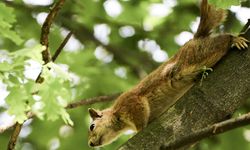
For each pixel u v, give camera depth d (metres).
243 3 13.39
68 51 15.10
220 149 13.98
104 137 11.59
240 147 13.85
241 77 7.78
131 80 16.39
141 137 7.48
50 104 6.34
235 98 7.68
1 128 8.28
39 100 6.36
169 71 10.31
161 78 10.53
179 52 10.24
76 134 15.30
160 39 16.95
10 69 6.38
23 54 6.46
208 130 6.43
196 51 9.70
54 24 15.15
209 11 9.86
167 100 10.66
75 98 13.73
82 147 15.22
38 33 15.48
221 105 7.61
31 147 15.92
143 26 17.09
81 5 16.28
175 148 6.77
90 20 16.80
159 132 7.46
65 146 15.27
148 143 7.41
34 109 6.36
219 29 13.95
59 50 8.41
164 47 16.95
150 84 10.77
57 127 15.56
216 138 14.51
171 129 7.46
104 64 16.50
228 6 6.91
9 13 7.25
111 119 11.44
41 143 15.70
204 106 7.59
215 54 9.33
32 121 15.85
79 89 13.88
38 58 6.49
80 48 16.67
